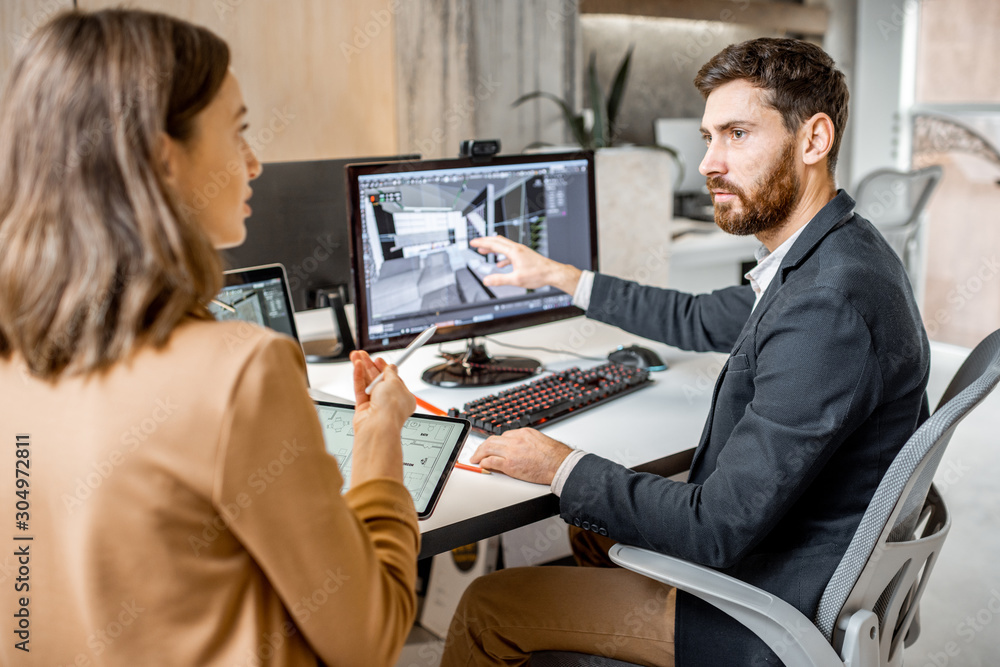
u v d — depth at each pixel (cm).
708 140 123
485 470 116
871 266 101
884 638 108
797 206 115
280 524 63
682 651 105
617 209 242
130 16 64
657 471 118
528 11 364
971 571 202
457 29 341
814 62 111
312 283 177
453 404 141
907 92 471
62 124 60
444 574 199
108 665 64
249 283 146
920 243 459
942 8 448
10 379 66
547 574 121
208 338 64
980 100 438
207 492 61
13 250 61
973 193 441
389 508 78
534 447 113
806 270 106
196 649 64
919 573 117
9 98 62
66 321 60
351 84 289
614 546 107
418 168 146
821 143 112
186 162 65
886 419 101
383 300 146
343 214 178
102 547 62
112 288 61
